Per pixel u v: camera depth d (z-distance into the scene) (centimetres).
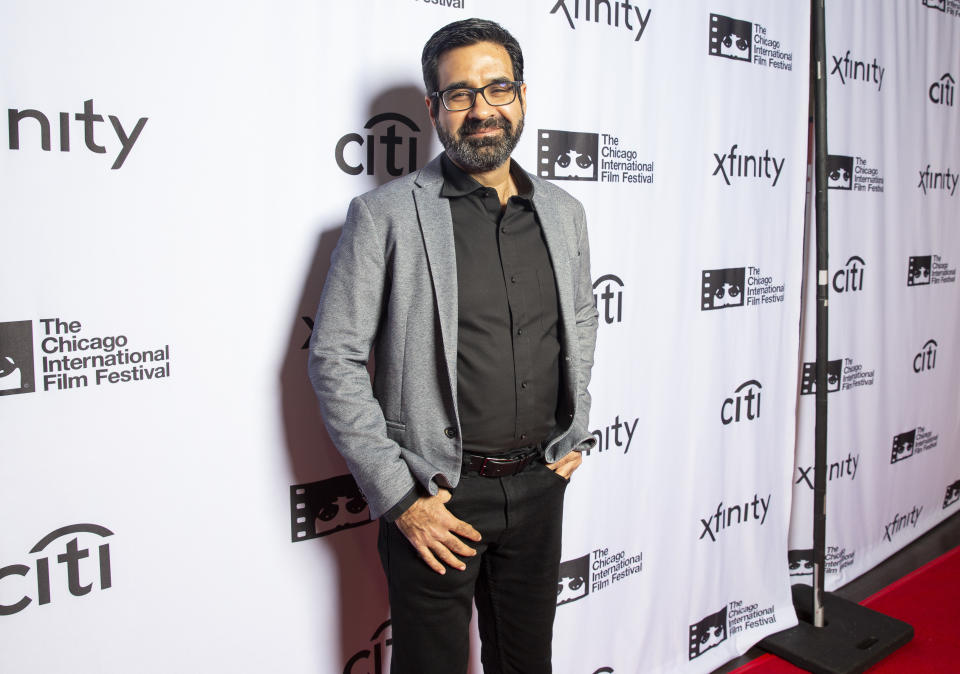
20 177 106
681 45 182
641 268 182
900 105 253
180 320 121
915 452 287
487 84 115
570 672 182
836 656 200
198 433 125
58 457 113
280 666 140
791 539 245
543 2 157
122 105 112
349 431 112
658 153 181
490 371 120
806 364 238
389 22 137
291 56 127
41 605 114
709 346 200
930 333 284
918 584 249
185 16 116
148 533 122
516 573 132
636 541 191
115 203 113
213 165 121
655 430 191
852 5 229
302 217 132
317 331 117
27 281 108
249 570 134
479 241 121
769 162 205
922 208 270
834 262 239
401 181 122
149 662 125
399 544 121
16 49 104
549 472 132
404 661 124
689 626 206
